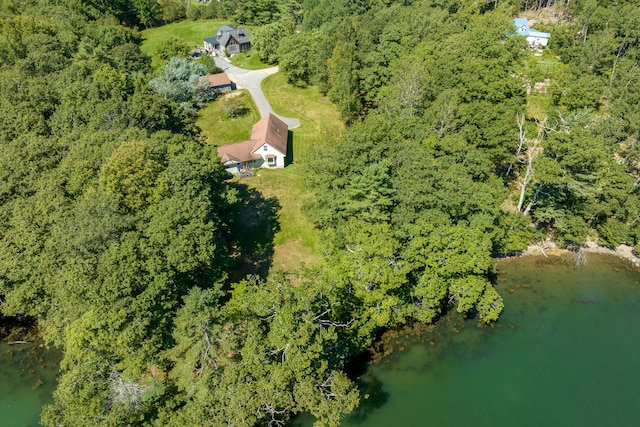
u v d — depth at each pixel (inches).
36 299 1437.0
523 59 3019.2
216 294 1230.3
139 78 2997.0
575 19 3567.9
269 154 2534.5
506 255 2025.1
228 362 1202.6
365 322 1461.6
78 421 1123.3
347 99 2832.2
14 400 1418.6
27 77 2313.0
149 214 1459.2
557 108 2476.6
